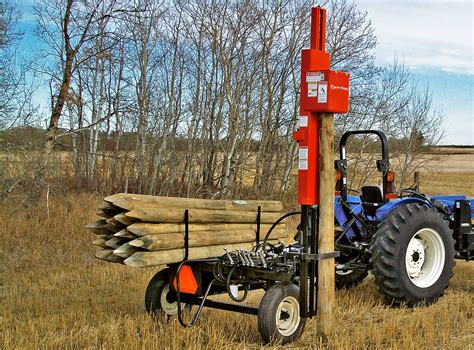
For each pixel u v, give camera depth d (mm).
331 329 5609
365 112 20625
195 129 19703
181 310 6328
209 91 20062
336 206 7559
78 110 21359
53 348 5340
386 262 6832
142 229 5605
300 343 5742
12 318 6496
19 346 5285
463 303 7184
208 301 6047
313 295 5711
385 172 7359
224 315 6520
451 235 7418
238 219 6672
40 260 10062
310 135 5543
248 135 19156
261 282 6328
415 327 6020
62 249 10930
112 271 9094
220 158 22062
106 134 23203
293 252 6043
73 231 12078
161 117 19906
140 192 18859
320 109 5445
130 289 8016
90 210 13906
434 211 7359
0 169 14055
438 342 5656
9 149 14312
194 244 6070
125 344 5238
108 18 17375
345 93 5551
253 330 5996
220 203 6508
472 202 8727
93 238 11789
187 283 6035
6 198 13414
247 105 18922
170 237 5848
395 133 22453
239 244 6723
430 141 23906
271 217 7160
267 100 19328
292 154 19172
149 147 19859
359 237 7742
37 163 14484
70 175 20375
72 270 9289
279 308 5660
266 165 19141
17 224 11883
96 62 22453
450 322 6309
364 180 21438
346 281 7980
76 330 5852
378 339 5586
